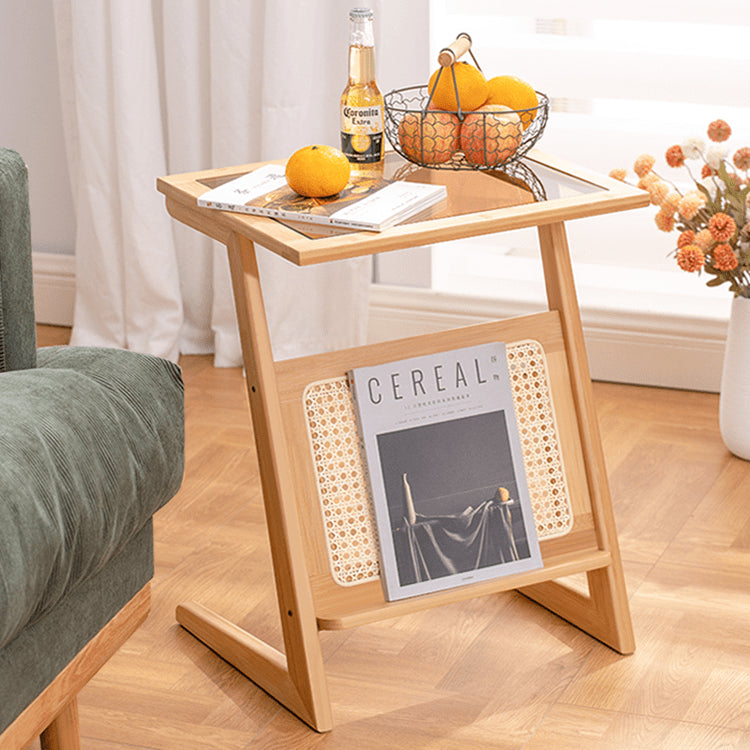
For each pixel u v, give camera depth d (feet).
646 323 8.75
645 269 9.06
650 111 8.75
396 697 5.56
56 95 9.49
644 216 8.92
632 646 5.82
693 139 7.20
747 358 7.48
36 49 9.40
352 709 5.48
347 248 4.70
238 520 7.15
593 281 9.08
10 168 4.60
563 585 6.07
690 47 8.45
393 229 4.86
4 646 3.87
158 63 9.08
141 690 5.63
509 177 5.59
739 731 5.24
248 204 5.14
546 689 5.58
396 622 6.15
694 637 5.94
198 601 6.33
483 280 9.36
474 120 5.47
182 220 5.64
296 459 5.32
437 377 5.48
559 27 8.73
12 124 9.68
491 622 6.14
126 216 9.01
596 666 5.74
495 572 5.53
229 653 5.82
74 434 4.14
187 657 5.90
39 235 9.99
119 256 9.29
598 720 5.34
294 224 4.97
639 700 5.47
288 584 5.28
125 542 4.44
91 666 4.53
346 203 5.11
